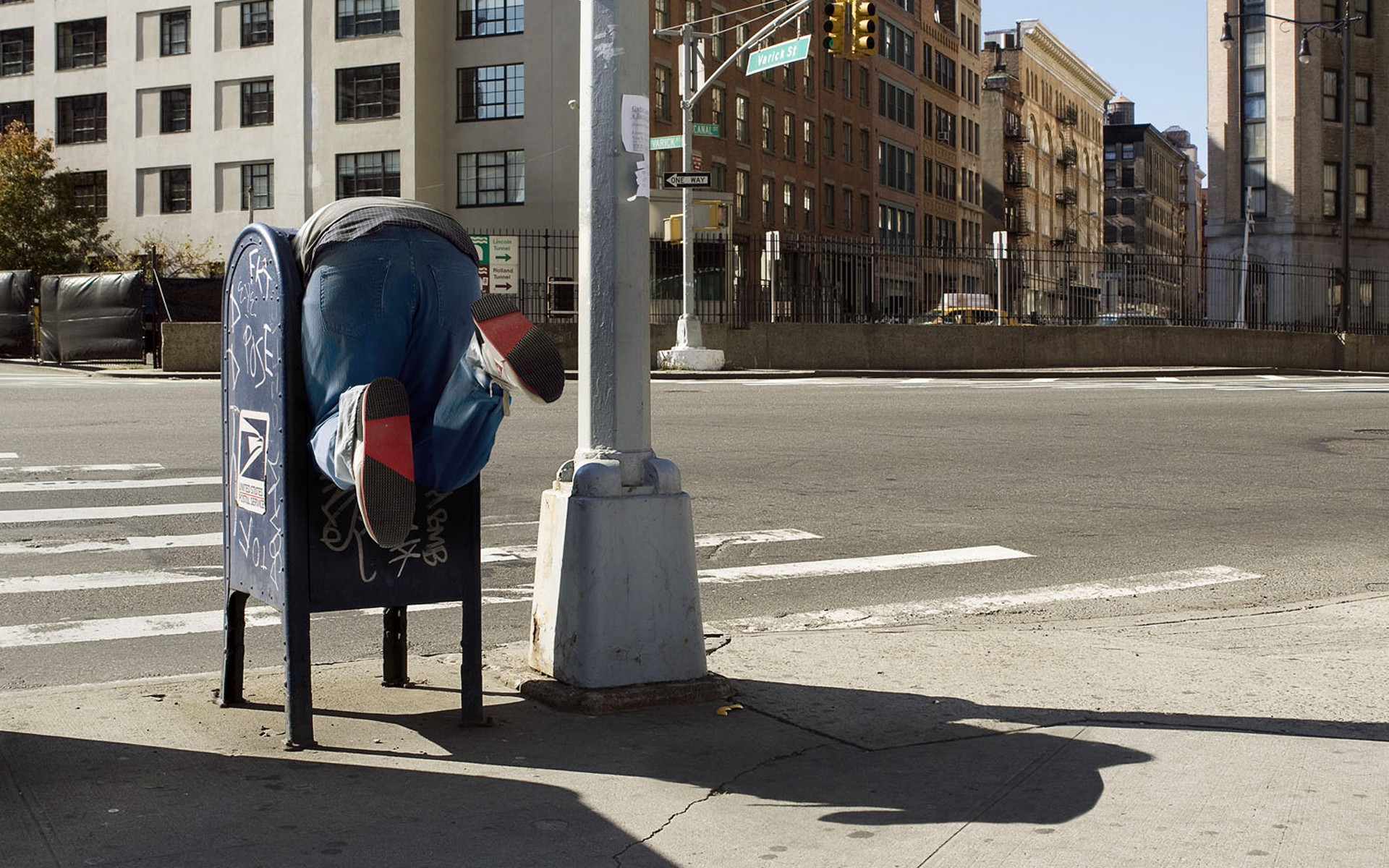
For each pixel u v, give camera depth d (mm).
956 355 35125
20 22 58406
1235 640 6645
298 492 4512
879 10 70500
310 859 3660
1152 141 134375
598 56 5223
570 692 5121
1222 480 12641
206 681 5543
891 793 4238
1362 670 5875
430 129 50688
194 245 54781
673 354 31109
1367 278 51125
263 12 53312
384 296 4395
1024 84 96250
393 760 4500
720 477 12477
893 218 73375
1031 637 6480
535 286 37375
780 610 7480
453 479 4516
